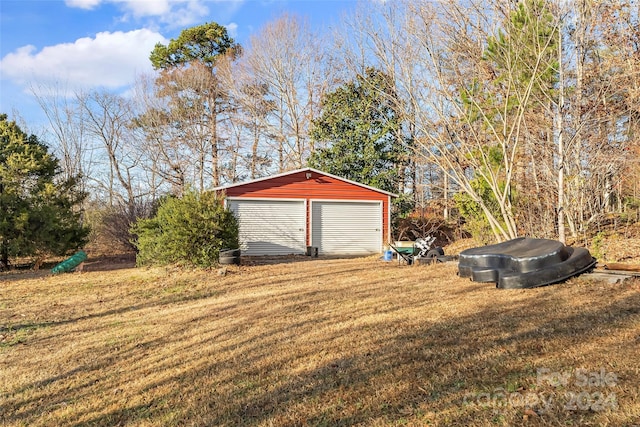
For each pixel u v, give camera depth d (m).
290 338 5.18
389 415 3.13
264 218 16.88
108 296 8.90
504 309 5.63
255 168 30.55
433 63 12.02
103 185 29.62
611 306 5.29
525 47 10.41
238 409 3.52
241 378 4.13
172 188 29.62
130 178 30.19
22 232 13.93
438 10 11.91
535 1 10.54
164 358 4.90
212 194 12.35
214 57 30.81
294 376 4.05
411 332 4.98
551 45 10.65
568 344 4.09
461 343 4.45
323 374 4.02
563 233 10.20
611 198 13.84
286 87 28.81
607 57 11.67
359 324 5.52
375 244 17.98
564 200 10.84
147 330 6.11
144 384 4.23
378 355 4.36
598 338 4.16
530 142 11.72
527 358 3.86
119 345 5.50
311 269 11.44
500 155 11.86
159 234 13.06
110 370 4.68
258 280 9.84
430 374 3.75
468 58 12.09
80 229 15.80
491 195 12.46
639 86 10.62
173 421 3.45
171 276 10.92
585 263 7.12
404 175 23.16
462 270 8.32
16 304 8.48
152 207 18.83
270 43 28.48
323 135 22.03
